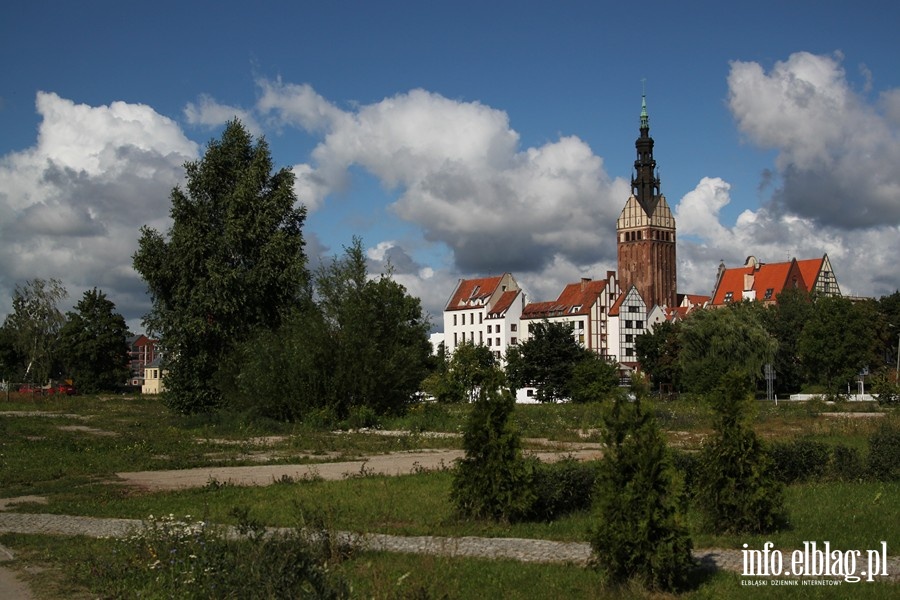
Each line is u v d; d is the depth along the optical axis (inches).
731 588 468.4
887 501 738.2
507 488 661.3
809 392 3757.4
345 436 1584.6
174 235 2245.3
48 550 588.1
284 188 2367.1
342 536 579.8
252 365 1946.4
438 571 504.4
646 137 7130.9
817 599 449.1
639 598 450.9
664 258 7086.6
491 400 676.7
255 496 822.5
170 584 464.4
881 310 4690.0
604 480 478.6
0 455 1229.7
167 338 2262.6
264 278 2263.8
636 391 490.0
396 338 2078.0
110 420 2097.7
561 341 3693.4
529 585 478.0
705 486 613.6
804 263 6053.2
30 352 3961.6
